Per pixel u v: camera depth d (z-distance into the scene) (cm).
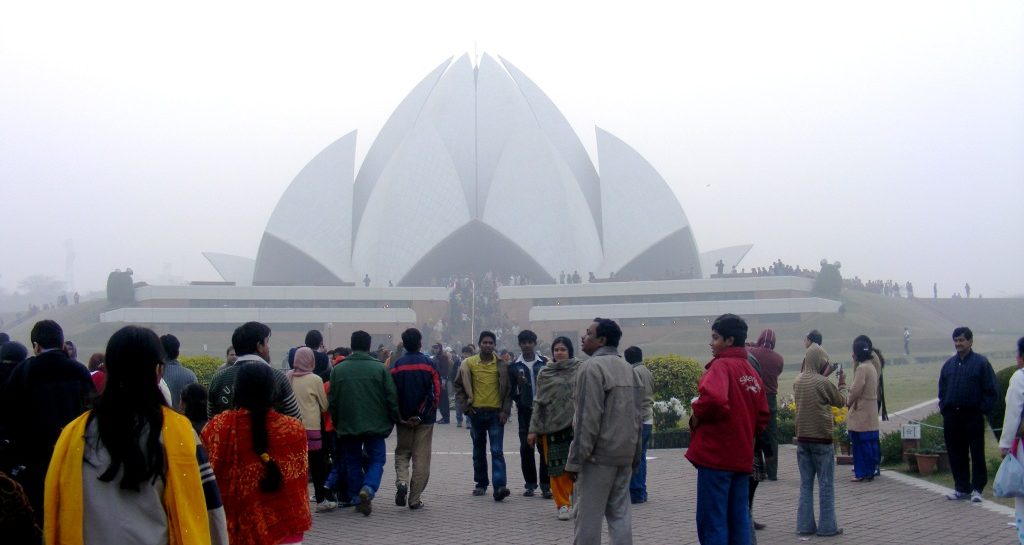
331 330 4600
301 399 839
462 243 5675
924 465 1038
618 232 5597
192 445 345
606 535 743
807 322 4528
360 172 5897
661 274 5822
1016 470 618
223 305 4691
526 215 5362
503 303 4850
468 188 5734
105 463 326
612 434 573
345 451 869
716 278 4738
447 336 4691
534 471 948
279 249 5519
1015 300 5859
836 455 1195
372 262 5356
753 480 650
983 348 4156
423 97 5853
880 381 1119
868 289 5788
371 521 805
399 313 4694
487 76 5897
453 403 2388
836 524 728
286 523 447
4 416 515
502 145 5738
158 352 345
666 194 5616
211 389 676
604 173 5659
